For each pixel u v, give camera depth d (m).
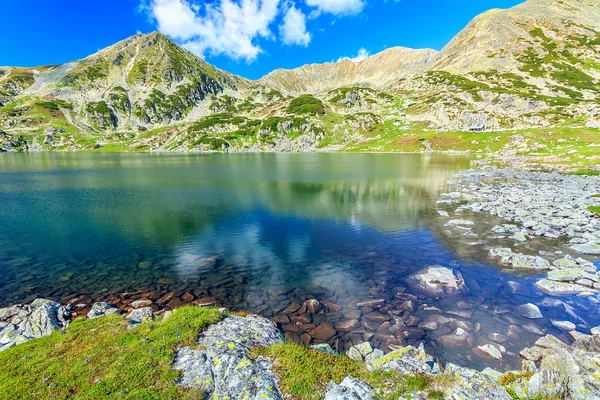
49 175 83.44
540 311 16.56
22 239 30.39
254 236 31.38
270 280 21.39
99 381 9.19
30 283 21.16
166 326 12.54
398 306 17.44
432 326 15.33
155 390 8.95
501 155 118.69
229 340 11.52
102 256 26.19
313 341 14.14
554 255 24.84
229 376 9.48
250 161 130.62
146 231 33.06
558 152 99.75
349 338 14.38
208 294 19.39
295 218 38.12
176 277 22.06
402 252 26.50
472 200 46.50
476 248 26.88
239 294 19.31
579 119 145.25
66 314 16.47
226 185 65.00
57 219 37.69
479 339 14.12
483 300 17.95
